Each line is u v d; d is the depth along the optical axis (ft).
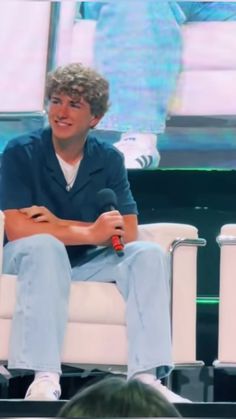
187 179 27.99
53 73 22.54
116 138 27.96
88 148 22.98
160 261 20.76
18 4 28.12
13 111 28.04
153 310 20.40
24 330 20.01
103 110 22.65
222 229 22.52
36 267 20.36
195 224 27.94
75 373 24.53
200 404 17.54
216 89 28.02
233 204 28.02
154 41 27.99
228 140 28.09
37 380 19.66
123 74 27.99
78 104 22.16
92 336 21.16
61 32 28.09
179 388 25.90
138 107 27.99
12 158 22.58
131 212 22.71
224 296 22.24
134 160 27.86
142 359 20.02
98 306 21.12
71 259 22.38
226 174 28.07
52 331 20.06
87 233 21.36
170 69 28.04
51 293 20.22
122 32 28.02
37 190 22.52
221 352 22.24
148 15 27.96
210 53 27.99
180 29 27.99
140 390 8.73
